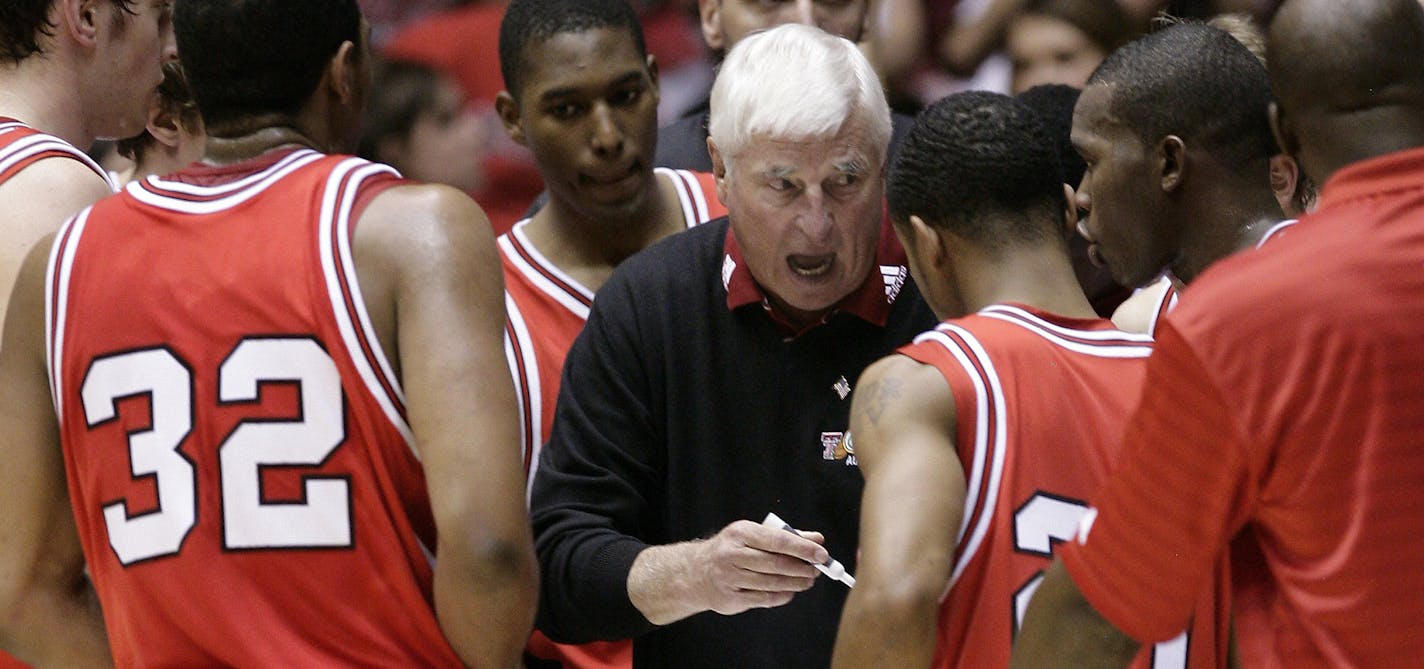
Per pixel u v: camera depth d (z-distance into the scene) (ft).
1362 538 19.70
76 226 26.20
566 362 31.78
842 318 30.07
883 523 23.04
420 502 25.38
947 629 24.09
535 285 36.68
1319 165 21.49
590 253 37.04
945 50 66.54
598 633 29.12
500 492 24.23
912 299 30.81
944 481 23.39
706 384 30.50
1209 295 20.35
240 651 24.81
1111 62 26.78
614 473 30.22
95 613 28.12
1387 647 19.80
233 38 25.67
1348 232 20.18
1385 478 19.61
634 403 30.50
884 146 29.35
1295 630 20.42
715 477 30.30
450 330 24.59
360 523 24.90
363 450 24.82
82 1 33.12
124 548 25.58
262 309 24.79
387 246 24.91
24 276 26.45
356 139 27.94
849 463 29.73
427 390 24.38
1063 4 58.75
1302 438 19.76
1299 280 19.94
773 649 29.58
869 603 22.62
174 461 24.99
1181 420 20.29
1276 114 22.45
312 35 26.02
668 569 27.61
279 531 24.85
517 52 35.94
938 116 26.55
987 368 24.38
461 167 67.36
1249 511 20.56
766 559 26.11
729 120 28.89
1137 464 20.84
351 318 24.62
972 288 26.43
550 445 31.22
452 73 68.69
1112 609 21.35
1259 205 25.94
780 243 28.94
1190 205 26.09
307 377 24.67
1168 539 20.67
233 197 25.52
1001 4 65.26
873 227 29.45
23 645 27.71
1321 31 21.02
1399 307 19.72
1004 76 65.87
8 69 32.89
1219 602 23.90
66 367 25.81
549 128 35.68
